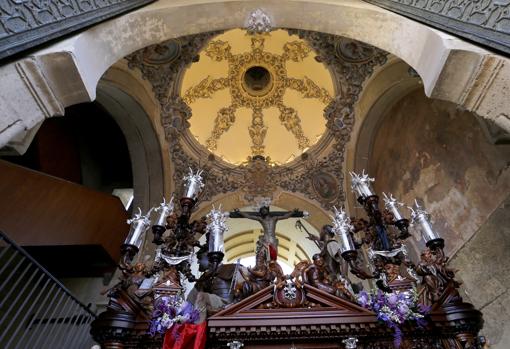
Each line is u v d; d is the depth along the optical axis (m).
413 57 4.23
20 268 6.45
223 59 10.24
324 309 2.95
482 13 3.38
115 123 9.88
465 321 2.76
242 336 2.78
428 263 3.13
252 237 12.15
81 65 3.57
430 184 6.64
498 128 5.12
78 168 9.41
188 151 9.66
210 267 3.27
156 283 3.06
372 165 8.95
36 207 6.23
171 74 8.84
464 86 3.49
